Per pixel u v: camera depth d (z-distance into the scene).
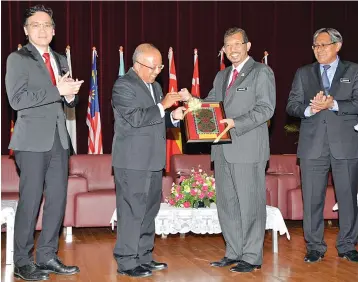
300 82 4.86
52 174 4.20
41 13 4.07
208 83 8.77
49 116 4.11
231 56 4.36
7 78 4.00
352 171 4.69
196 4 8.73
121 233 4.25
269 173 7.46
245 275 4.29
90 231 7.02
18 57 4.00
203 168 7.34
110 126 8.53
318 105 4.45
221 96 4.56
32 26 4.06
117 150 4.23
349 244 4.80
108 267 4.66
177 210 5.52
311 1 9.00
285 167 7.57
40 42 4.07
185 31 8.70
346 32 9.07
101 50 8.45
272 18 8.94
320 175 4.72
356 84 4.65
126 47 8.52
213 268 4.55
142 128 4.17
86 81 8.41
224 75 4.59
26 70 4.00
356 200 4.75
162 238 6.27
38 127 4.06
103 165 7.22
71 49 8.35
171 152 7.93
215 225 5.55
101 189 7.06
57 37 8.30
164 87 8.60
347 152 4.64
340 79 4.68
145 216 4.34
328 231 6.70
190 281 4.12
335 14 9.05
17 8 8.14
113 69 8.50
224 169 4.52
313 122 4.71
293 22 8.99
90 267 4.66
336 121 4.64
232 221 4.57
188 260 4.96
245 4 8.88
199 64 8.74
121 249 4.26
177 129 7.90
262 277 4.22
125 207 4.21
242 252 4.56
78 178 6.58
